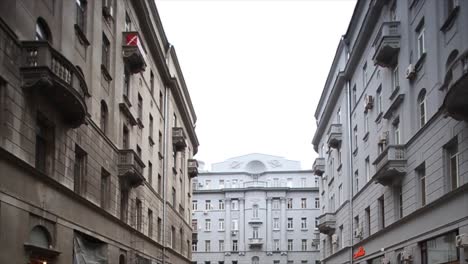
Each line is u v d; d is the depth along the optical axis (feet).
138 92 101.76
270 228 262.47
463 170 63.05
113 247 80.84
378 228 101.86
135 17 101.55
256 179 279.28
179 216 146.00
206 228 267.18
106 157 79.56
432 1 73.10
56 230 59.31
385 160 87.61
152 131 115.03
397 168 84.28
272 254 259.39
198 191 271.28
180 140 138.10
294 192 268.21
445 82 67.26
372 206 106.42
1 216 47.32
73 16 66.28
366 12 113.80
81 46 69.56
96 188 74.43
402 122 86.79
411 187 81.97
